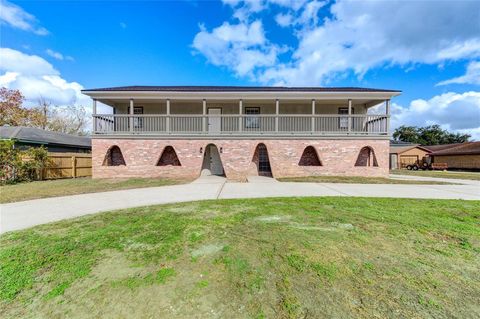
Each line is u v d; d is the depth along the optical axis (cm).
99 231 434
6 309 226
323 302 229
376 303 226
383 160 1377
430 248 354
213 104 1628
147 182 1180
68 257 329
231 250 347
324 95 1391
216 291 249
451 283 261
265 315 212
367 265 301
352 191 903
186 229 441
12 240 392
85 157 1585
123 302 234
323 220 496
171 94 1377
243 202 681
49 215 557
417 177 1509
